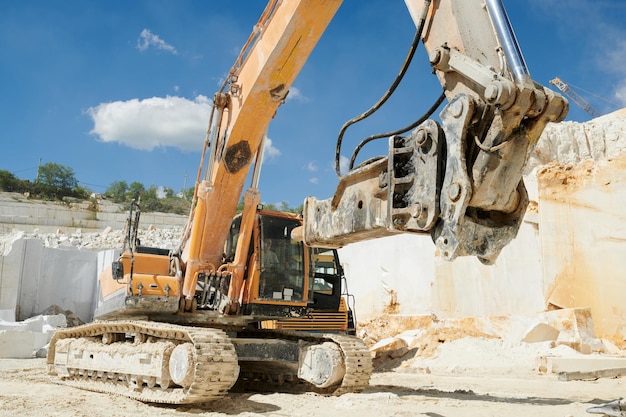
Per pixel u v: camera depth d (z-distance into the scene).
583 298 13.59
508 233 3.48
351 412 5.86
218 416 5.86
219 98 7.39
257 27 6.73
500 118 3.24
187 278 7.64
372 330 18.09
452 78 3.64
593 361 10.11
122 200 64.94
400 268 19.08
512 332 12.96
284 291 7.99
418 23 3.85
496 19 3.53
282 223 8.26
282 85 6.84
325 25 6.29
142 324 7.17
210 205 7.58
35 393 7.40
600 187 13.84
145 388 7.02
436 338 13.55
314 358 7.52
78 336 8.98
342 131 4.50
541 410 5.87
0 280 19.05
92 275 21.09
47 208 48.97
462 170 3.30
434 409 5.96
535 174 15.89
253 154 7.47
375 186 4.08
